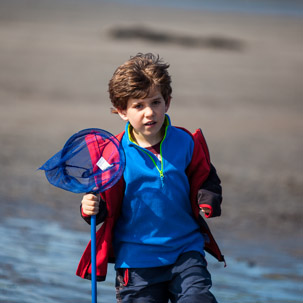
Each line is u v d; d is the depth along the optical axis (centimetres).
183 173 1160
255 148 5297
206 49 13638
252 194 3538
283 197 3538
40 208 2830
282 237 2709
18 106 7138
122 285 1174
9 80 8581
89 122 6344
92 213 1127
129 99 1126
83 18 17512
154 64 1130
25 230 2361
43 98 7831
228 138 5778
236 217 3003
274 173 4253
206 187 1166
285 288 1875
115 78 1137
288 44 15788
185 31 16575
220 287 1844
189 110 7638
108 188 1123
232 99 8694
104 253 1165
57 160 1138
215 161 4525
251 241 2595
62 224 2559
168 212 1155
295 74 11394
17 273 1745
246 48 14225
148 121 1122
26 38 12281
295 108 8494
